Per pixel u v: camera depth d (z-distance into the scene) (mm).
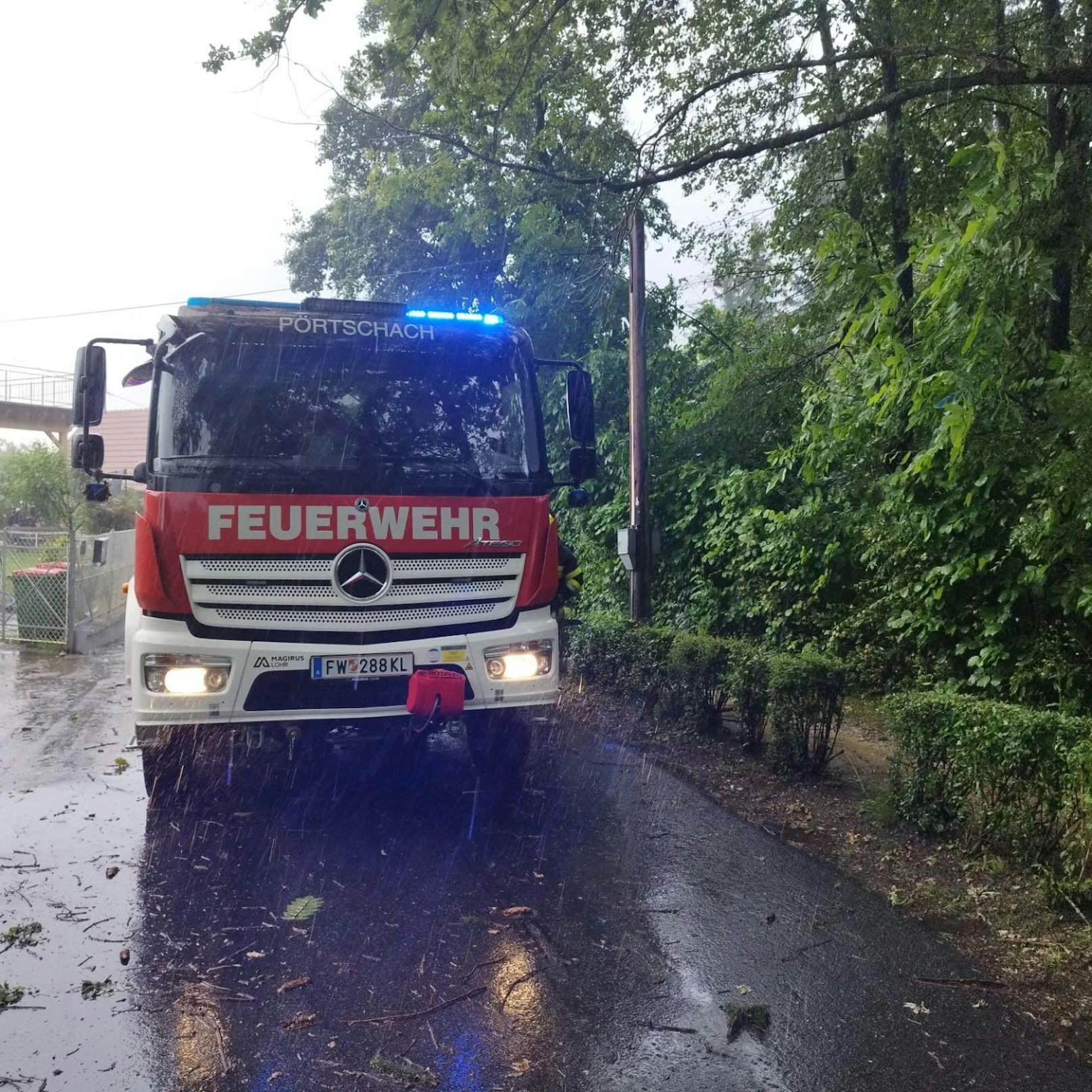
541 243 13703
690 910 4414
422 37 8312
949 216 7184
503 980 3754
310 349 5734
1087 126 7402
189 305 5801
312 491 5367
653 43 9117
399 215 17750
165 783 5602
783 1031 3414
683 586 11539
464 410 5887
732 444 11375
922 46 8016
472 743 6137
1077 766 4250
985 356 6078
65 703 8992
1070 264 7105
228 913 4348
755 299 12508
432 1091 3045
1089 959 3914
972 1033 3402
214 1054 3236
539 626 5699
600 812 5809
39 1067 3158
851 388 7664
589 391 6688
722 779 6453
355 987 3688
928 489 7445
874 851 5125
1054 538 6086
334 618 5305
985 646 7102
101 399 5898
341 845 5219
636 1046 3307
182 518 5141
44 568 12891
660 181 8859
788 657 6551
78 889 4609
